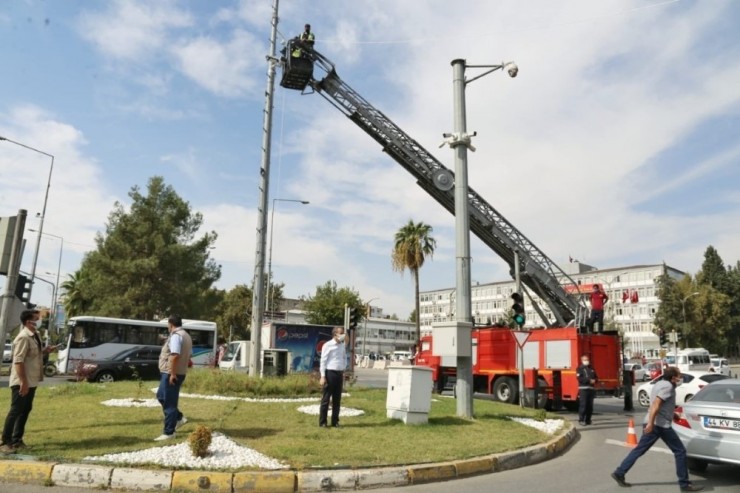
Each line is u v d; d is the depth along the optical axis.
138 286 37.84
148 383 18.27
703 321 63.53
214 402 12.16
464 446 8.68
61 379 26.67
